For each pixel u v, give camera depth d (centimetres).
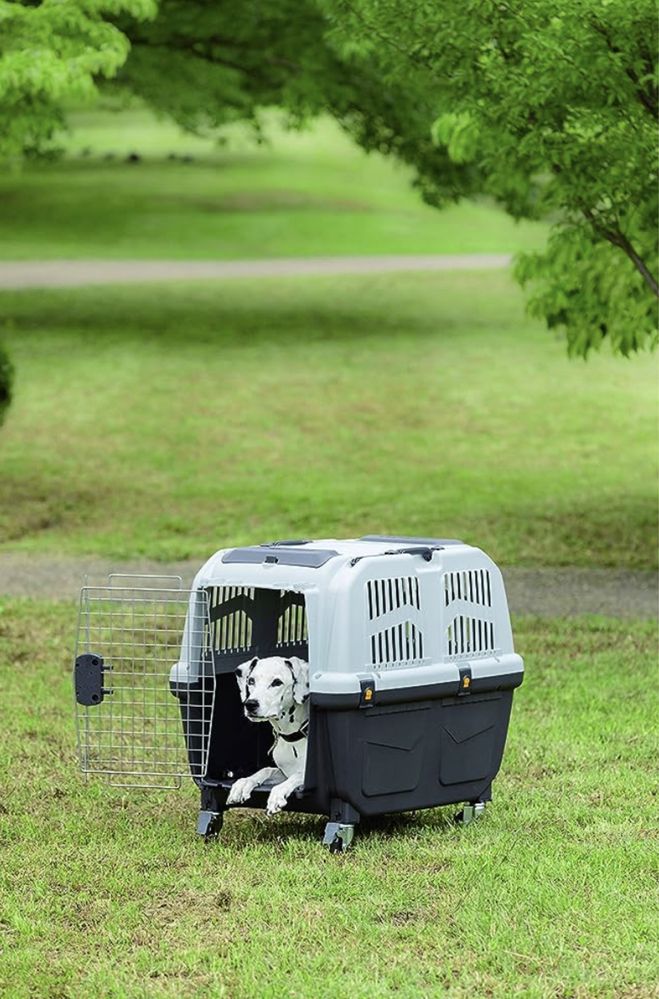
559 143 1341
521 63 1321
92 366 2972
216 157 7200
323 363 3050
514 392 2848
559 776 893
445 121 1549
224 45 3309
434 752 780
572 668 1213
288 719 744
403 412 2705
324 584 742
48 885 699
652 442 2509
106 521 2012
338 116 3316
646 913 644
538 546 1823
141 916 654
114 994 567
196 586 786
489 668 797
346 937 622
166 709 1090
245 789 762
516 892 672
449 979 577
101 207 5559
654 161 1322
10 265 4344
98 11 2238
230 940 622
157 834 782
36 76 1869
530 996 555
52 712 1076
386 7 1352
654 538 1866
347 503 2084
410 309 3659
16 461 2366
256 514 2034
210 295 3812
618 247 1564
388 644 751
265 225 5328
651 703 1082
